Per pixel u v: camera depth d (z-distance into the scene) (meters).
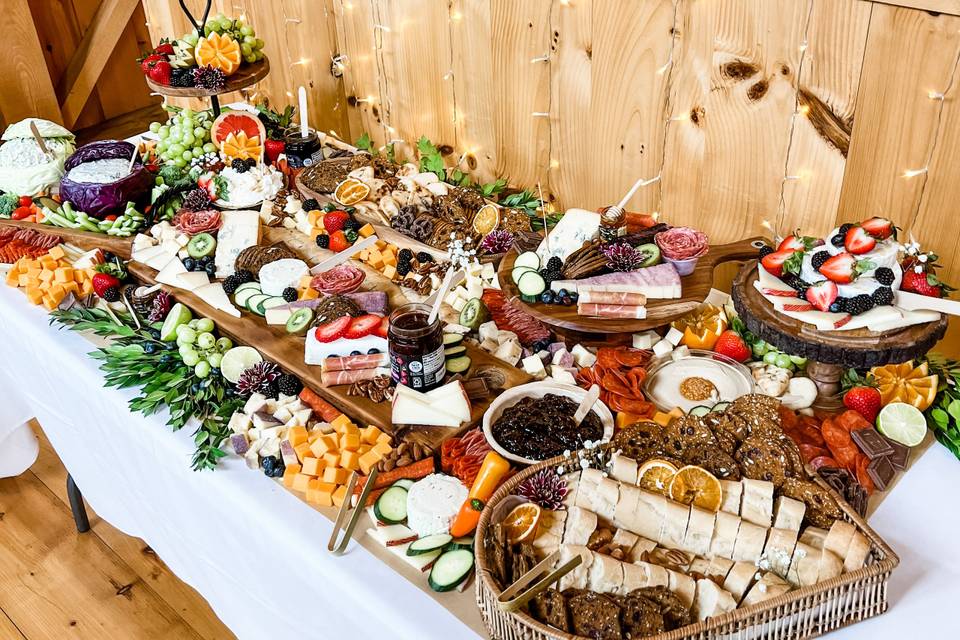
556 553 1.29
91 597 2.44
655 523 1.34
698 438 1.43
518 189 2.76
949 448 1.56
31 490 2.81
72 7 4.24
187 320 1.97
